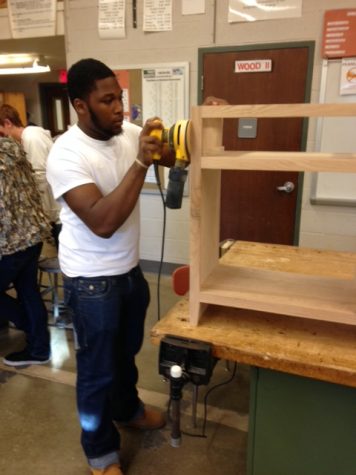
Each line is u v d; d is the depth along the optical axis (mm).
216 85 3035
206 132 1000
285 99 2887
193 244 1044
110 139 1272
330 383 1009
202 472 1585
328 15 2623
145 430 1789
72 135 1229
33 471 1604
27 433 1798
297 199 3020
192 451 1684
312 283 1145
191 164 984
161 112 3232
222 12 2881
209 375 1022
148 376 2189
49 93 7387
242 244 1903
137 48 3168
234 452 1678
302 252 1772
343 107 858
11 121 2848
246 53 2893
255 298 1042
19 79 7406
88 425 1428
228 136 3068
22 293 2201
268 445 1131
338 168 886
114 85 1187
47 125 7523
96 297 1289
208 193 1092
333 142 2836
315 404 1042
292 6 2707
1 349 2494
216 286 1116
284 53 2803
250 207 3170
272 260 1656
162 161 1317
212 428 1807
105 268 1288
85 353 1358
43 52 5078
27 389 2090
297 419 1073
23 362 2275
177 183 999
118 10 3131
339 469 1081
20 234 2029
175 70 3100
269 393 1077
